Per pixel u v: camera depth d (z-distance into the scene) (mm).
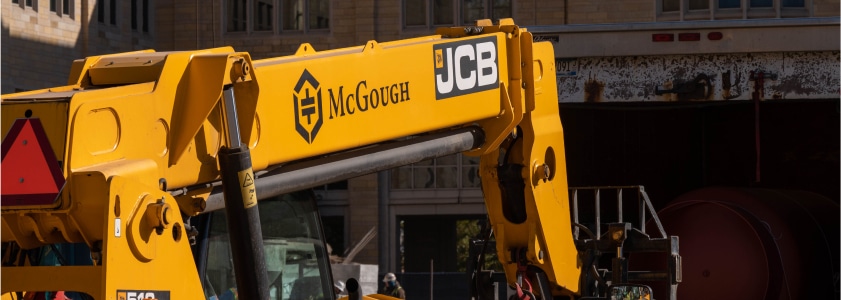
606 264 8992
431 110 5195
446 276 16109
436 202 23484
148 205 3564
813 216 9734
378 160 4910
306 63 4453
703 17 21609
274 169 4375
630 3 22172
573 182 10484
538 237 5797
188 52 4031
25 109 3531
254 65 4238
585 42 9094
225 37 24125
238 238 3803
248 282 3783
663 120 10586
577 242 6320
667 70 9078
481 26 5777
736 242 8891
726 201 9172
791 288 9125
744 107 10836
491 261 21812
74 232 3588
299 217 5641
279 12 24031
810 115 10852
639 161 10594
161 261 3602
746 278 8828
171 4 24141
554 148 5957
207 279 4988
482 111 5516
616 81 9117
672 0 22047
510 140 5832
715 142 10898
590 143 10570
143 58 3969
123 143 3656
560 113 10547
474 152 5691
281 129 4289
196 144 3953
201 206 3986
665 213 9227
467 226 30391
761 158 10906
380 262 23484
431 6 23469
